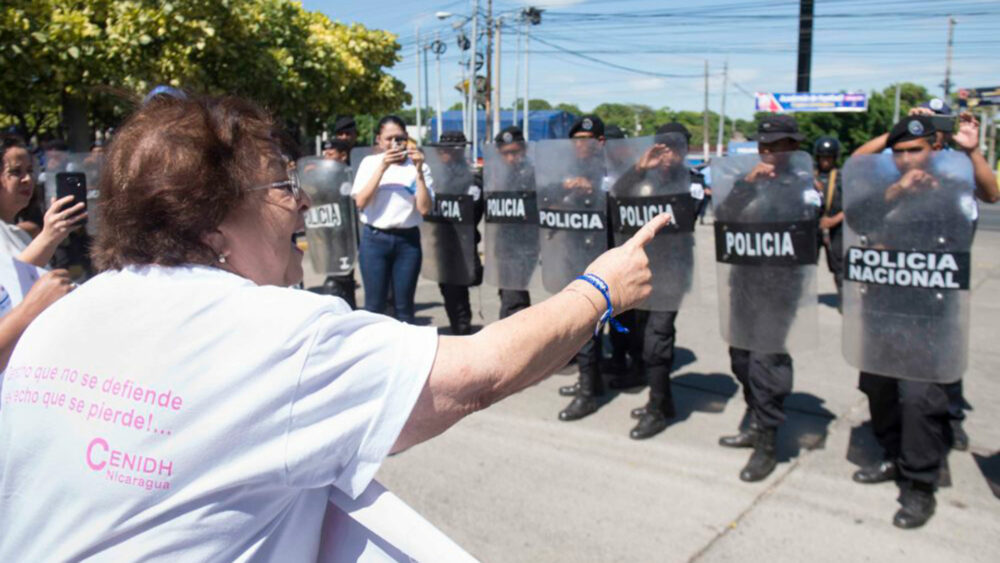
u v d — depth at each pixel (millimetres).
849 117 40844
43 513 912
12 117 7684
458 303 5695
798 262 3432
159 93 1120
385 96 9406
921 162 2988
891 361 3113
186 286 952
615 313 1116
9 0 5395
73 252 5297
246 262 1056
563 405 4656
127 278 988
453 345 971
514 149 4762
